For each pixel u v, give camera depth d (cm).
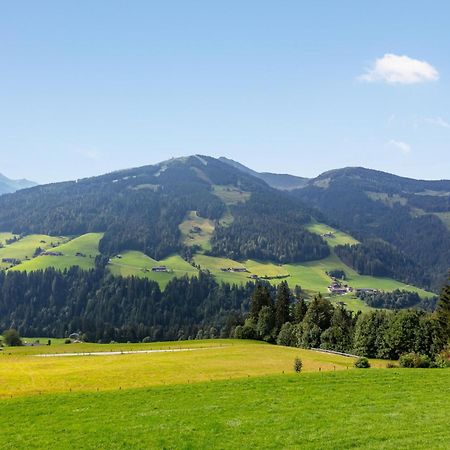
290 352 10762
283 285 16062
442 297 11188
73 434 3794
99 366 8231
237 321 18812
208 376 7175
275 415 4088
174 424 3919
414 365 7569
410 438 3259
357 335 11731
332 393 4947
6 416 4538
